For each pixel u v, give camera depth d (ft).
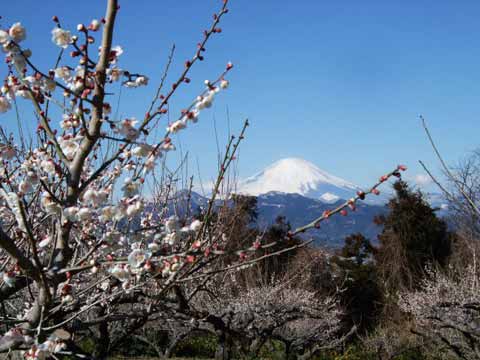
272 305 32.89
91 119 10.20
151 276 11.50
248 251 9.89
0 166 11.43
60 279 10.16
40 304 9.91
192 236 14.57
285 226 60.13
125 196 10.47
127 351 43.21
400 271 71.15
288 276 47.16
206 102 10.30
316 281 62.28
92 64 10.16
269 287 41.32
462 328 32.27
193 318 17.43
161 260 10.38
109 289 14.34
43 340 10.23
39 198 13.93
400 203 80.64
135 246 11.37
